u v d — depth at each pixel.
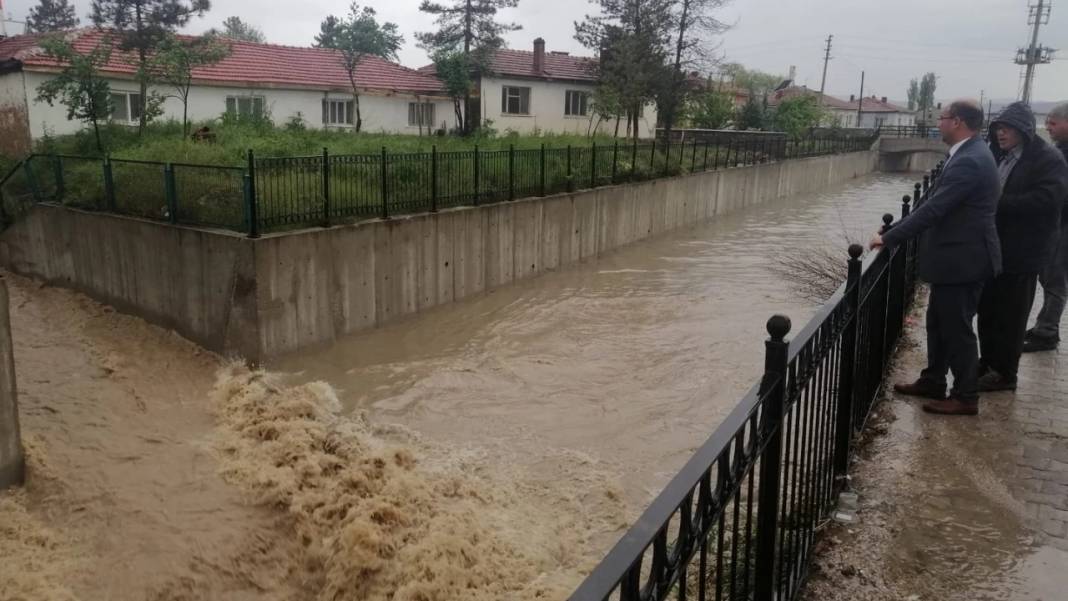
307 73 27.88
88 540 7.55
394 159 14.33
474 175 16.09
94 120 18.98
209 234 12.12
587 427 9.77
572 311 15.18
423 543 7.12
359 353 12.70
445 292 15.33
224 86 24.78
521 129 33.16
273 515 8.11
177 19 20.33
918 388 6.01
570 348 12.94
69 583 6.91
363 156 13.80
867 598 3.71
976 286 5.48
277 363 12.04
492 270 16.61
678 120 37.22
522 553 7.06
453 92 30.12
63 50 18.97
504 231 16.83
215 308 12.28
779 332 3.03
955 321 5.55
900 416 5.68
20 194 16.44
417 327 14.05
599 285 17.44
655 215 23.83
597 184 21.16
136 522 7.77
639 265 19.70
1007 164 5.91
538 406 10.50
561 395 10.88
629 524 7.53
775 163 34.62
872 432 5.44
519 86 32.84
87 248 14.54
